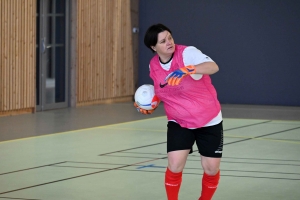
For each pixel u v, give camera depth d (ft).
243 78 69.82
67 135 43.68
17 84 56.03
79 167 31.27
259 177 28.84
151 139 41.65
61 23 62.80
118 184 27.20
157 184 27.22
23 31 56.24
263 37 68.49
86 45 65.77
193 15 71.10
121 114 58.70
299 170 30.63
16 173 29.71
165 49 19.88
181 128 21.01
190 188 26.40
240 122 52.19
